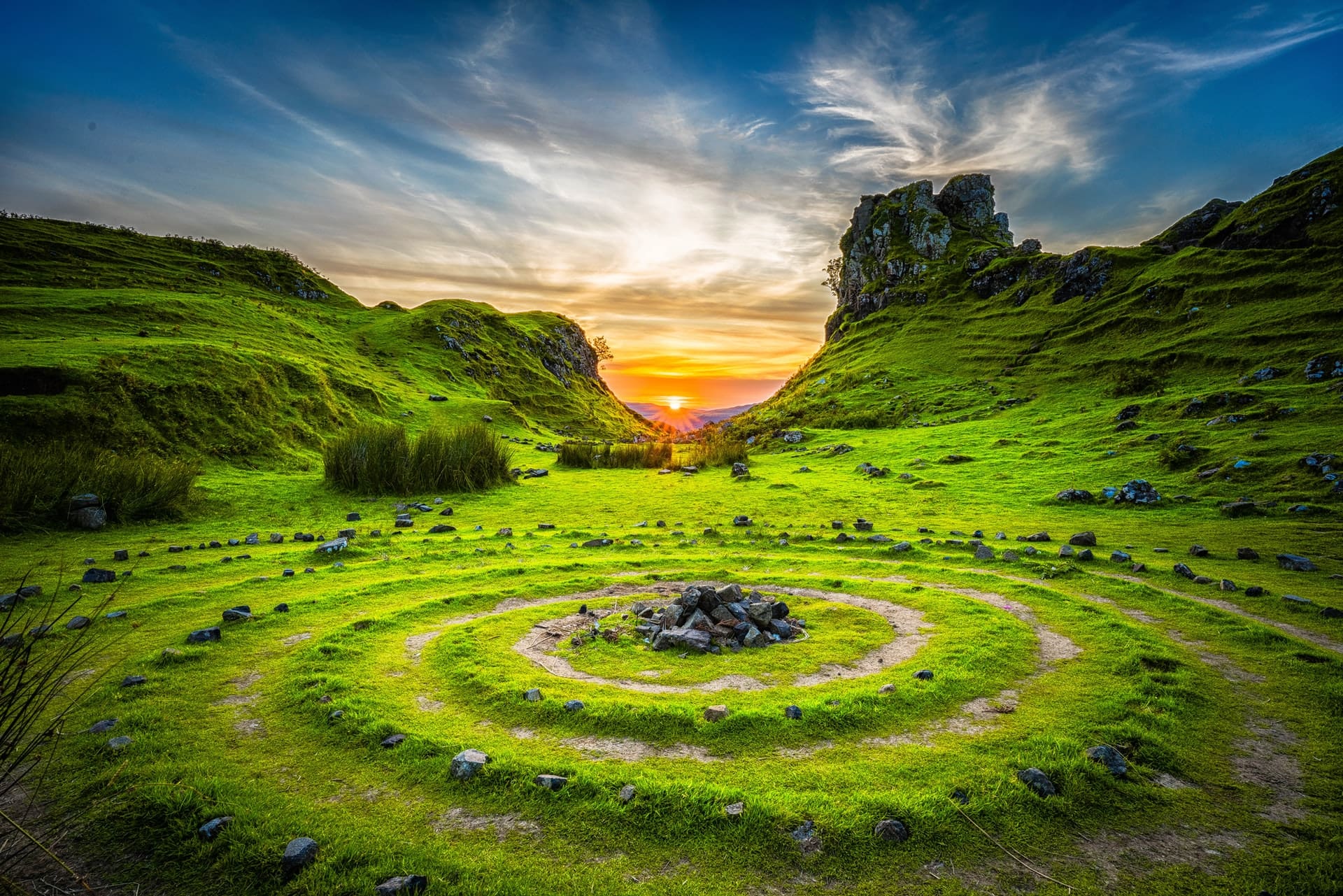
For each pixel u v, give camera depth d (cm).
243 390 4081
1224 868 522
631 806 589
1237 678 922
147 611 1269
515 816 589
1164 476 2892
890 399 7775
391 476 3194
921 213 13888
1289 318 5228
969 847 543
